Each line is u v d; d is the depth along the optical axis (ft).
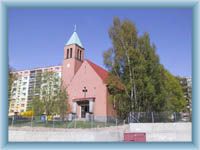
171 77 215.51
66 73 225.56
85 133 97.81
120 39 164.04
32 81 429.79
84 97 187.83
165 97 162.71
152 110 152.66
